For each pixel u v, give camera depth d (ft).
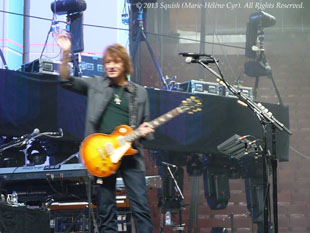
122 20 71.00
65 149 53.72
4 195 41.55
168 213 58.90
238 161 62.08
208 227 81.35
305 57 108.58
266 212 40.91
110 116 26.25
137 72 77.56
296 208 85.40
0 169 45.27
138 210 26.25
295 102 101.40
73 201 47.24
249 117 61.41
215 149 59.16
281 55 108.88
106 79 26.86
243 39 109.70
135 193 26.27
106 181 26.50
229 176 62.69
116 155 25.64
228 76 103.24
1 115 49.65
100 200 26.50
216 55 107.76
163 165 59.67
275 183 40.34
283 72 106.52
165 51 105.91
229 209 84.33
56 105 51.83
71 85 26.63
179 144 57.16
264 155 41.68
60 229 48.52
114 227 26.50
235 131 60.29
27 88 50.96
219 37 109.91
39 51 77.71
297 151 87.81
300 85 104.53
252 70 69.51
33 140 53.06
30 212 37.32
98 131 26.27
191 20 110.32
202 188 86.07
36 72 52.90
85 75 56.95
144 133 25.91
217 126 59.31
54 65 52.70
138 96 26.86
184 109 26.84
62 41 26.53
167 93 56.85
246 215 82.38
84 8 60.64
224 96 60.08
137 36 64.28
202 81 62.90
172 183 58.90
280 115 64.59
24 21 78.33
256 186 61.11
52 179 44.21
